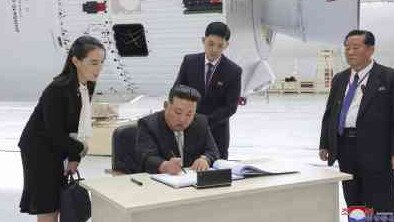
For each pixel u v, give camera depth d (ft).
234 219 8.54
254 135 29.37
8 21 16.40
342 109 11.17
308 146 25.77
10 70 17.17
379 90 10.72
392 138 10.82
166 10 14.92
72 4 15.69
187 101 9.93
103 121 24.29
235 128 32.07
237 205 8.53
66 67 10.02
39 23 16.15
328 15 15.65
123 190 8.63
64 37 16.08
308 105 43.75
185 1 14.66
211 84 12.88
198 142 10.57
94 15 15.56
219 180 8.66
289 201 9.02
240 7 15.56
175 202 7.88
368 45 10.72
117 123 24.09
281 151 24.64
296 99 48.98
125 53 15.79
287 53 53.47
